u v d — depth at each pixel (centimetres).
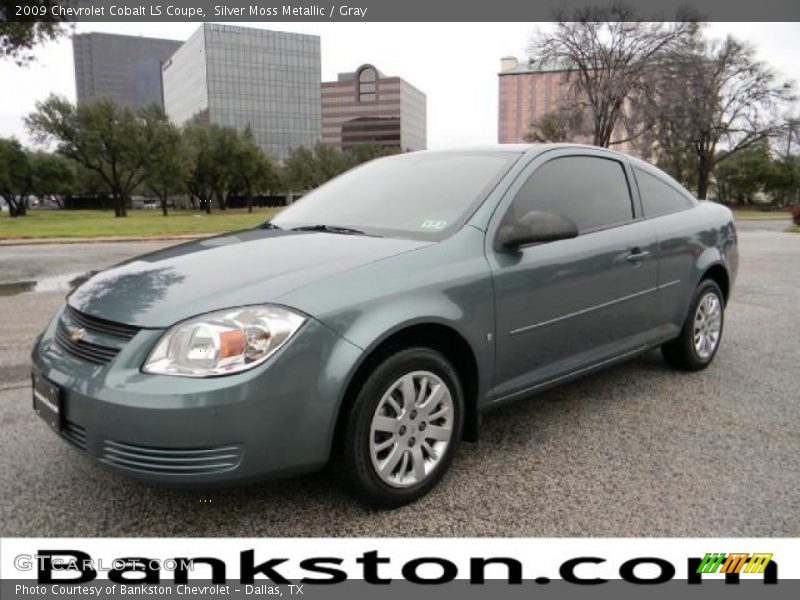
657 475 301
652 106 3716
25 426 355
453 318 276
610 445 335
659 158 4772
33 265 1202
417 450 273
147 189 6469
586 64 3872
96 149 4653
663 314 414
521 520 263
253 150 6312
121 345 238
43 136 4628
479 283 289
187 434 221
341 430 252
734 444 338
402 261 273
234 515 267
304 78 12862
